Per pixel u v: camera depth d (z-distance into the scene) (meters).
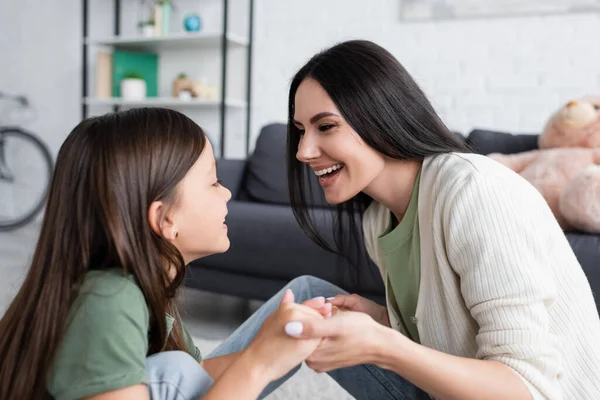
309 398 1.32
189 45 3.28
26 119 3.82
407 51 2.82
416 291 0.85
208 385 0.64
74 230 0.60
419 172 0.79
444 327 0.76
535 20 2.57
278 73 3.13
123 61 3.27
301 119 0.78
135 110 0.66
